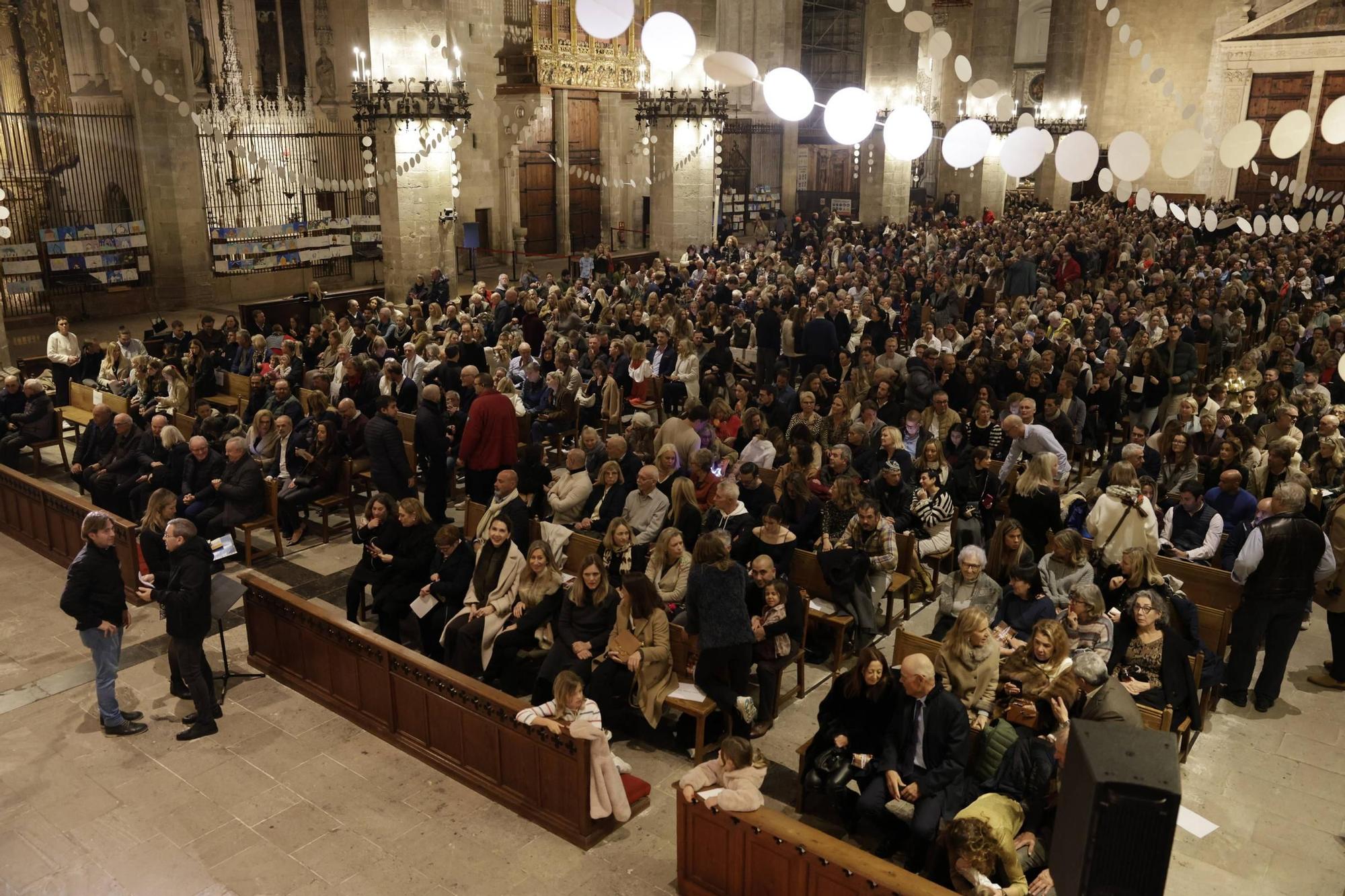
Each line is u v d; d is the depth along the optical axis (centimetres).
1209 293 1895
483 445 1059
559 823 642
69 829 646
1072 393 1195
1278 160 4053
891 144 639
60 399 1470
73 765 715
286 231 2541
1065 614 717
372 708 762
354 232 2741
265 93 3005
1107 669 639
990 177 4006
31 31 2538
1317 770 711
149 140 2312
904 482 947
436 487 1105
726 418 1170
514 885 596
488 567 799
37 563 1067
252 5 2930
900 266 2408
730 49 3988
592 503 961
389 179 2255
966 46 4394
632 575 718
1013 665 636
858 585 819
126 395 1422
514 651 773
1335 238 2858
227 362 1539
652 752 734
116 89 2502
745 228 3884
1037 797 555
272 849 628
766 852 543
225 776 705
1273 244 2691
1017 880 507
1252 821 655
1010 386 1302
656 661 709
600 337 1510
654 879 603
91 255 2227
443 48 2236
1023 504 891
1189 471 980
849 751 628
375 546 854
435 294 2144
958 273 2278
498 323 1778
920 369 1243
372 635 747
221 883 596
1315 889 594
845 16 4609
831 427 1110
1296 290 2064
